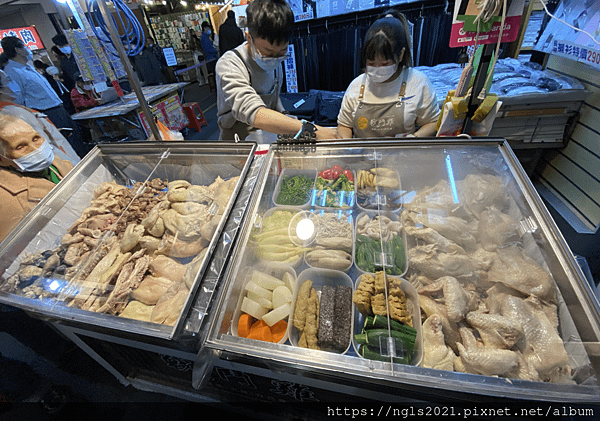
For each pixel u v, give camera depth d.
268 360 0.82
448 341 0.93
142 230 1.31
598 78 1.92
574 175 2.18
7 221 1.48
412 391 0.77
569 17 1.99
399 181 1.42
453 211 1.25
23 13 3.11
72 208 1.53
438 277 1.09
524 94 2.03
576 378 0.76
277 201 1.44
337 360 0.80
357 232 1.30
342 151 1.45
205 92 5.70
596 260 1.96
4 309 1.99
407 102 1.68
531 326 0.87
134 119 3.75
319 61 4.02
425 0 3.31
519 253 1.06
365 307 1.02
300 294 1.10
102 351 1.39
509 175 1.21
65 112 3.51
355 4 3.50
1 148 1.48
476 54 1.14
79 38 3.46
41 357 1.80
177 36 4.80
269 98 2.11
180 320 0.88
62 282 1.17
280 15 1.43
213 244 1.08
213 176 1.60
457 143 1.32
